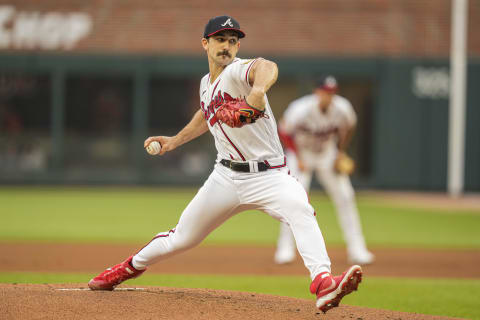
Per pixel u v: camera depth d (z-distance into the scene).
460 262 28.83
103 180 70.69
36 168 70.19
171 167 70.75
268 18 71.75
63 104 70.00
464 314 17.80
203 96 14.56
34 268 25.14
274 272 25.39
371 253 31.23
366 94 71.19
